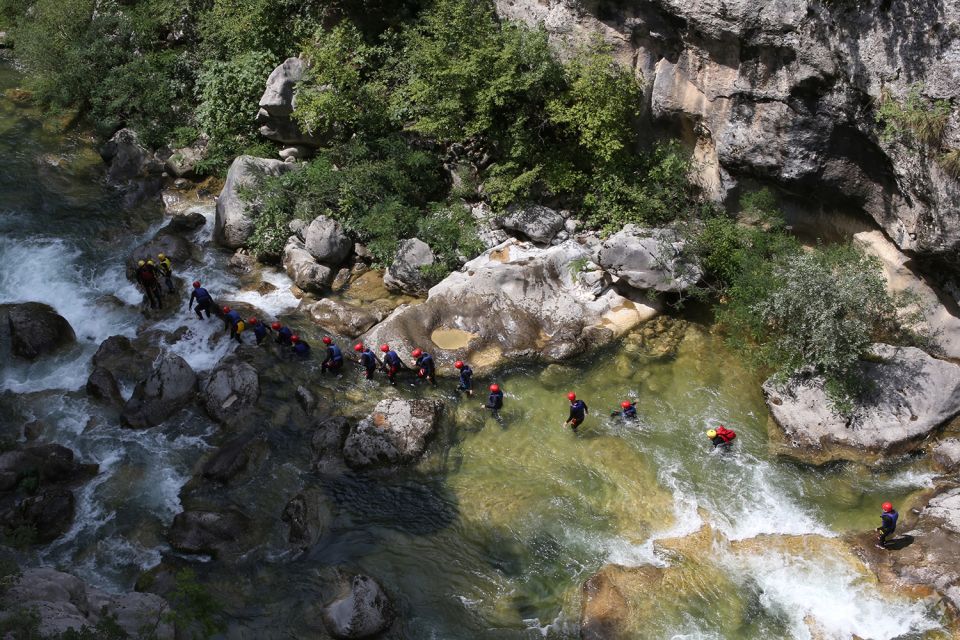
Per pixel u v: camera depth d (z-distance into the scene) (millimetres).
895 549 16953
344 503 18562
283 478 19141
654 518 18094
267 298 25219
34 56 32469
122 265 26281
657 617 15930
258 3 30328
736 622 15875
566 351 22203
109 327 23922
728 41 21094
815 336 19562
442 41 25406
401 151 27250
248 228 26859
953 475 18406
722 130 22562
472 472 19391
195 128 31469
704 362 22156
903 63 17906
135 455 19812
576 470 19344
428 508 18484
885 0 17766
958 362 20531
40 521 17750
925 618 15648
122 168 30328
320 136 29234
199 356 22875
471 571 17062
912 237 19938
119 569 17078
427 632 15812
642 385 21594
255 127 30594
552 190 25359
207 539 17375
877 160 20125
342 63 28219
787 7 19406
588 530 17875
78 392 21578
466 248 25125
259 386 21359
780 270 20703
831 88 19594
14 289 24938
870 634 15555
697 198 24672
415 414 20234
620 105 23891
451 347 22672
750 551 17266
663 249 22672
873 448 19125
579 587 16656
